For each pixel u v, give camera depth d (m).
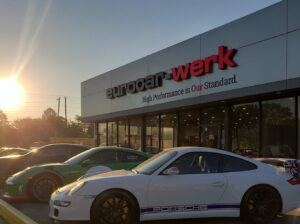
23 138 84.69
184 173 7.35
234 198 7.36
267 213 7.43
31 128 86.12
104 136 28.39
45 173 10.16
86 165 10.65
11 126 86.44
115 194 7.00
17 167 12.99
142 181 7.14
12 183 10.12
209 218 8.04
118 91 23.66
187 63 17.80
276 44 13.43
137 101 21.91
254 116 15.41
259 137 15.02
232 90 15.16
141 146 23.27
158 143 21.72
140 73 21.69
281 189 7.51
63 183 10.23
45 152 13.52
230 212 7.34
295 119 13.62
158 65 20.05
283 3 13.23
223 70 15.67
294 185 7.62
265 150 14.77
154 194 7.13
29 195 10.09
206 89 16.56
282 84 13.09
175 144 20.25
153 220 7.60
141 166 7.92
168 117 20.97
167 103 19.19
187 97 17.72
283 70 13.13
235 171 7.54
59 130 87.19
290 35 12.95
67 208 6.93
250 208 7.39
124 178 7.15
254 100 15.45
